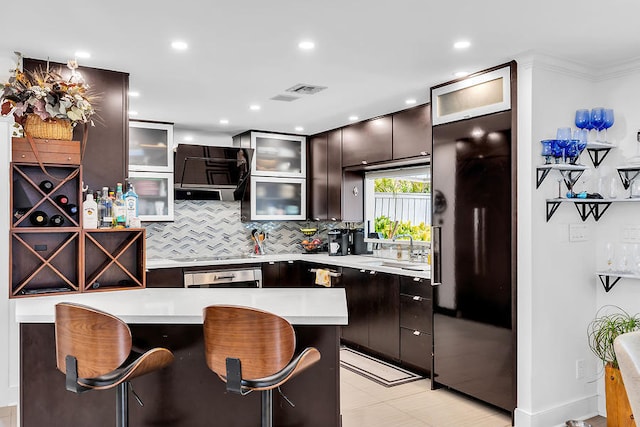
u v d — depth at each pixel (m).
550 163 3.15
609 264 3.32
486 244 3.41
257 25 2.63
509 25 2.65
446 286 3.73
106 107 3.34
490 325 3.38
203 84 3.74
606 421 3.28
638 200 3.08
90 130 3.27
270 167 5.77
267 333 1.99
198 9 2.43
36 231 2.86
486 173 3.41
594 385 3.46
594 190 3.41
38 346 2.43
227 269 5.19
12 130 3.41
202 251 5.64
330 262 5.27
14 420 3.15
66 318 2.11
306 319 2.30
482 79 3.44
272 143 5.78
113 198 3.18
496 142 3.34
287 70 3.42
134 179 4.96
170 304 2.62
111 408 2.45
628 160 3.18
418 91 3.97
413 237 5.02
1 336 3.39
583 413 3.39
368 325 4.74
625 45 2.96
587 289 3.43
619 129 3.33
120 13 2.47
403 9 2.44
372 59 3.20
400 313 4.34
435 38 2.84
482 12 2.49
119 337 2.04
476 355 3.49
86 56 3.09
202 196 5.53
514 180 3.22
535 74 3.14
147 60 3.18
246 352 2.01
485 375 3.42
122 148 3.39
